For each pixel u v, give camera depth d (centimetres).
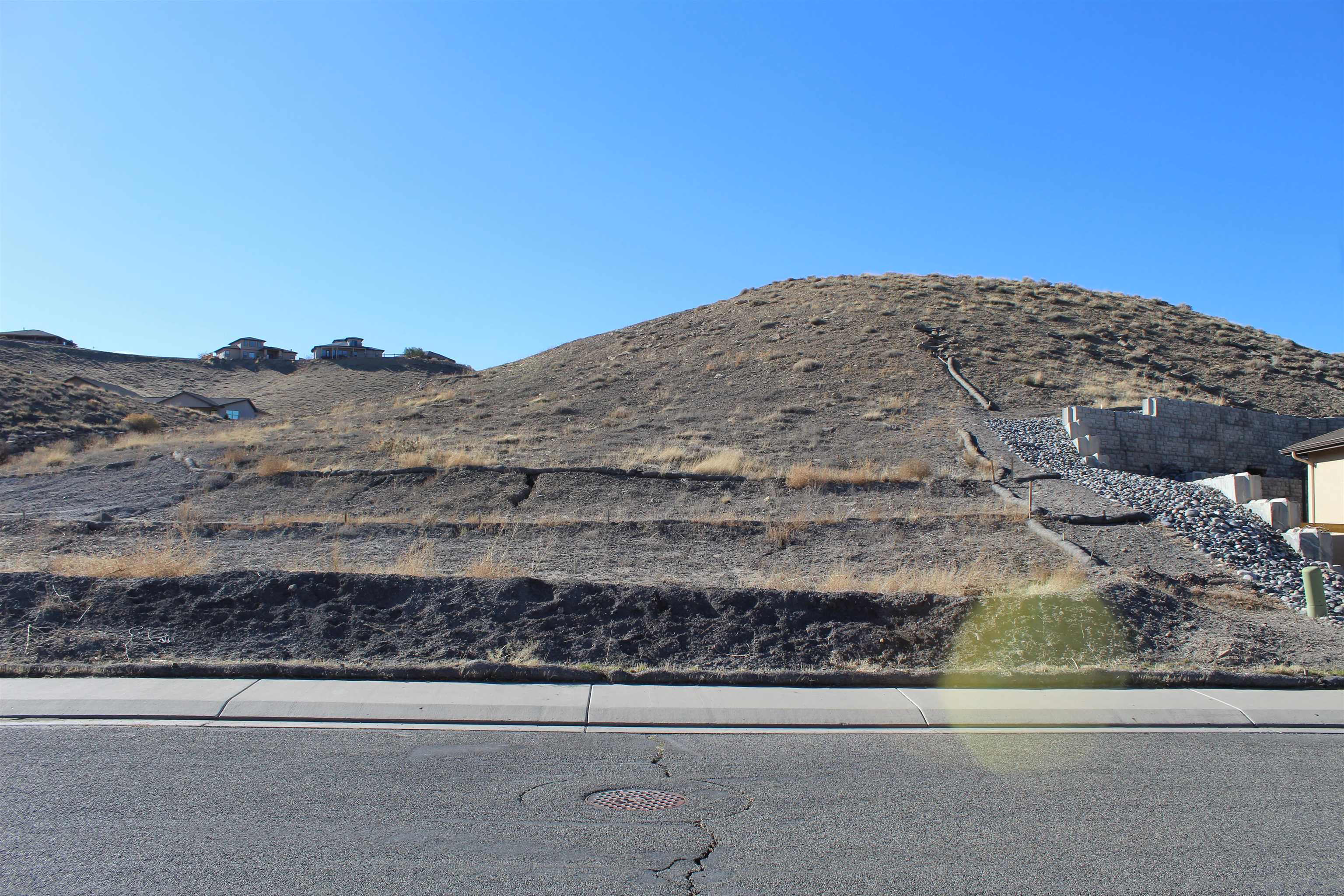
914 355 3622
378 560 1525
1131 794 673
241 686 875
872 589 1230
